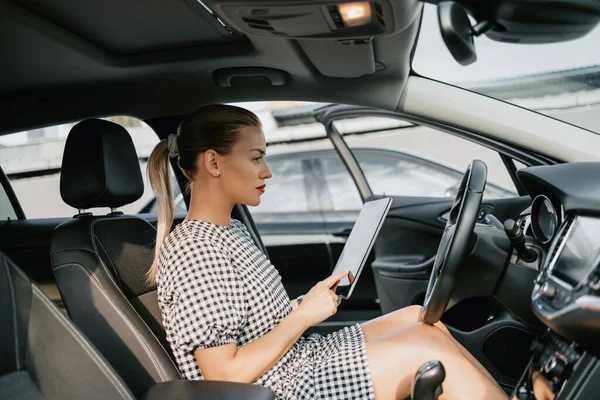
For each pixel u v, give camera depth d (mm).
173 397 1402
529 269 1969
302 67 2076
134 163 2031
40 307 1312
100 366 1334
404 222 2959
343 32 1583
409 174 3508
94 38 1875
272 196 3770
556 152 2137
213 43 1964
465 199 1770
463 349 1905
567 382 1392
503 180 2738
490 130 2178
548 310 1340
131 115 2379
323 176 3738
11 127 2299
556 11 1218
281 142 4008
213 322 1610
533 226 1909
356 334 1910
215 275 1658
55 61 1957
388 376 1746
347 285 1859
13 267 1312
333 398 1732
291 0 1399
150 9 1679
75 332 1331
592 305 1214
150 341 1702
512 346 2211
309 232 3479
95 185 1904
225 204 1779
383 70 2113
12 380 1236
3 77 2035
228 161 1729
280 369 1756
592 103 3254
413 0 1432
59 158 2906
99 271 1741
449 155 3436
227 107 1762
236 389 1418
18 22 1686
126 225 1942
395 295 2932
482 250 1994
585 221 1428
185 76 2141
